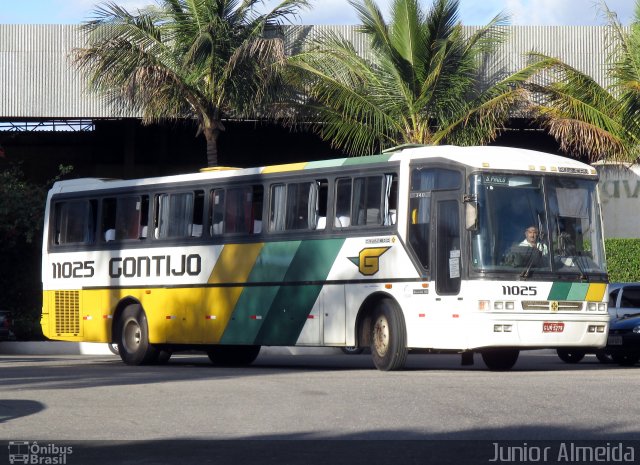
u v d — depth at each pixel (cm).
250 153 5741
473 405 1509
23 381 2070
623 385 1794
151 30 3772
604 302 2222
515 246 2159
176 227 2736
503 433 1246
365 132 3841
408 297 2227
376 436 1243
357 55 3894
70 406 1584
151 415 1467
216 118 3866
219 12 3753
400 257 2247
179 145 5747
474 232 2139
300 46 4128
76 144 5709
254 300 2539
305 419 1399
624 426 1289
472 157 2178
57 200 3045
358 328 2325
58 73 4153
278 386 1859
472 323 2117
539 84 4088
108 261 2888
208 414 1469
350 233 2348
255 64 3694
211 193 2666
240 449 1165
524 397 1600
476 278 2122
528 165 2209
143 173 5709
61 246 3019
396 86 3825
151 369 2536
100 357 3419
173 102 3797
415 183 2247
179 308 2708
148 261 2789
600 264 2242
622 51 3844
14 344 3834
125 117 4172
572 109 3794
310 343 2411
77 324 2959
